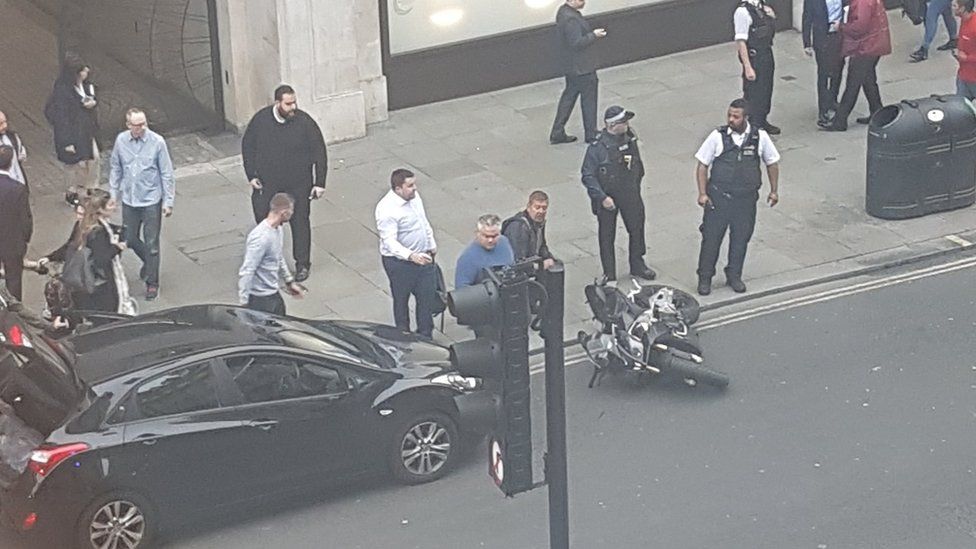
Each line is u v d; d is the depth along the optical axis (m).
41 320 12.62
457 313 8.05
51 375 10.91
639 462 12.11
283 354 11.30
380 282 15.23
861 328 14.19
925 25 20.50
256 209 15.02
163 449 10.81
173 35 18.80
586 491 11.74
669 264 15.45
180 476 10.93
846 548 10.96
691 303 13.50
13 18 22.03
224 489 11.12
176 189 17.33
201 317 11.94
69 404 10.82
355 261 15.62
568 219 16.42
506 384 8.19
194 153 18.27
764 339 14.02
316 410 11.28
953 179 16.47
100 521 10.75
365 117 18.70
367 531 11.29
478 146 18.31
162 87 19.09
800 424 12.59
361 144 18.41
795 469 11.96
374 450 11.59
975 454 12.09
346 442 11.45
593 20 20.31
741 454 12.19
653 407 12.90
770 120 18.94
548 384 8.26
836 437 12.39
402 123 18.98
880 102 18.56
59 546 10.71
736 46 21.16
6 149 13.73
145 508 10.87
